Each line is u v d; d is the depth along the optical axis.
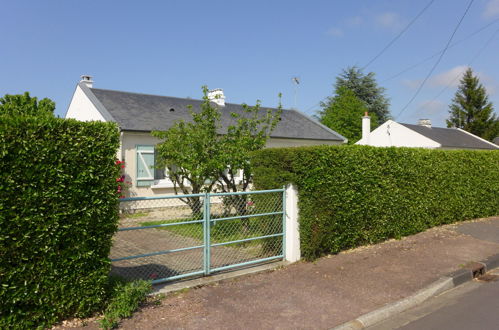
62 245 3.97
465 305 5.14
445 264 6.75
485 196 11.24
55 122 3.88
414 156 8.95
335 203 7.04
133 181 12.36
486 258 7.21
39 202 3.77
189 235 7.00
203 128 8.73
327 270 6.27
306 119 20.84
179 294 5.08
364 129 23.14
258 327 4.20
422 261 6.91
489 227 10.05
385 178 8.16
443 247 7.98
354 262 6.75
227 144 8.55
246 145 8.77
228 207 7.92
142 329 4.05
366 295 5.23
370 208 7.78
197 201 7.38
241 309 4.66
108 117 12.61
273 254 6.73
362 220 7.67
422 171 9.19
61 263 3.94
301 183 6.58
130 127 12.23
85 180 4.06
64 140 3.93
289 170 6.60
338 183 7.09
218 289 5.32
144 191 12.59
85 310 4.16
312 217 6.68
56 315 3.99
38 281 3.80
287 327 4.22
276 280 5.75
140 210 12.30
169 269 6.02
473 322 4.53
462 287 6.00
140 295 4.56
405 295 5.25
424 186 9.27
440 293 5.67
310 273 6.10
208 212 5.71
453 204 10.17
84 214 4.08
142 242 7.53
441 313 4.88
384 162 8.12
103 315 4.28
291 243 6.61
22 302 3.75
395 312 4.86
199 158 8.47
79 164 4.04
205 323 4.24
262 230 6.63
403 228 8.73
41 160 3.76
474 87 45.41
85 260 4.12
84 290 4.11
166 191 13.04
